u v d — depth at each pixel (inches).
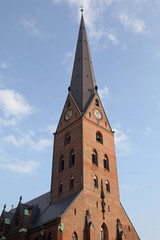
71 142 2635.3
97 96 3031.5
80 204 2122.3
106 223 2213.3
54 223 1968.5
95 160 2529.5
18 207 2454.5
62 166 2640.3
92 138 2615.7
